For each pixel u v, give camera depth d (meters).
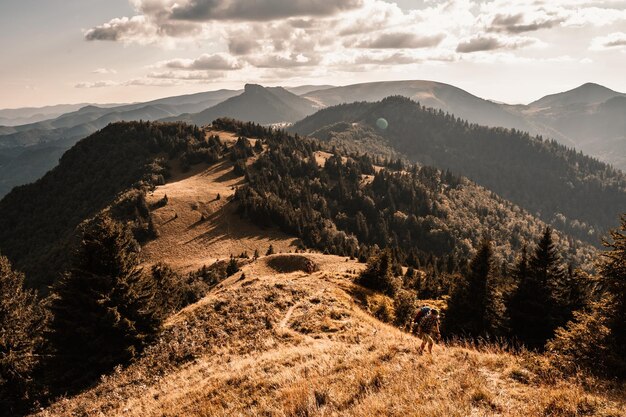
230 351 20.12
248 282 36.78
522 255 32.03
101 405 18.19
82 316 25.34
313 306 25.39
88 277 26.33
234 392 12.66
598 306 16.59
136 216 150.00
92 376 23.95
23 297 33.62
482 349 13.34
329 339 18.77
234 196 176.38
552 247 30.31
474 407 7.91
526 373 9.75
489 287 32.53
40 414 19.66
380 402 8.62
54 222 193.75
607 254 16.89
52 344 25.75
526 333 29.84
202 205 168.38
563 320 29.45
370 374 10.53
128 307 26.48
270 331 21.50
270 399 10.80
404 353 12.26
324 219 191.38
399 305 30.66
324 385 10.51
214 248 140.50
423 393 8.73
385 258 39.56
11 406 24.53
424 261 139.62
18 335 30.02
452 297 34.06
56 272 125.56
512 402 8.08
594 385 9.13
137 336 24.75
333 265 81.62
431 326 12.09
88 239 27.44
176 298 67.50
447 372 10.07
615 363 11.97
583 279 18.23
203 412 11.80
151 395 16.81
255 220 161.75
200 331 24.06
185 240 144.25
